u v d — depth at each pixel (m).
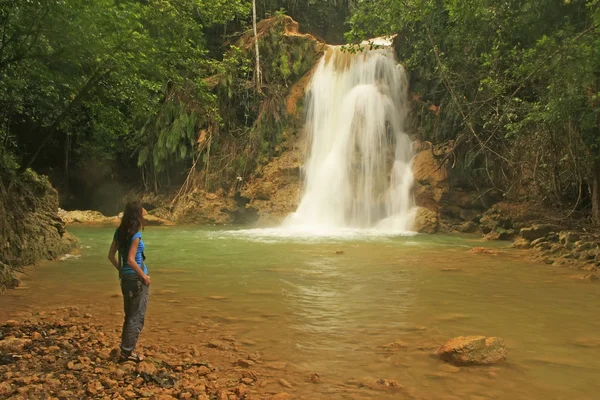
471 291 8.41
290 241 16.31
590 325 6.31
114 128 15.80
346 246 14.87
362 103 23.42
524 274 10.09
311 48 27.22
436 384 4.34
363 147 23.05
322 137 24.83
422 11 16.80
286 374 4.54
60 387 4.10
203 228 21.92
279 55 27.02
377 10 17.14
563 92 12.84
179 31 12.95
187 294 8.05
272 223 23.28
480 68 18.02
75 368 4.51
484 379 4.46
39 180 13.45
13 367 4.54
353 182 22.73
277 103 26.23
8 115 14.07
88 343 5.28
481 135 20.19
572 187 16.94
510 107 15.72
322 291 8.34
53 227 12.86
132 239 4.74
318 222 22.94
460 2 16.31
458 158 20.92
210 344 5.38
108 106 14.98
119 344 5.26
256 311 6.95
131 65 11.65
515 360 4.98
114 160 30.77
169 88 25.33
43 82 12.53
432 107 23.61
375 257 12.48
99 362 4.68
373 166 22.86
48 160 31.05
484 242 16.55
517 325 6.30
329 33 36.56
